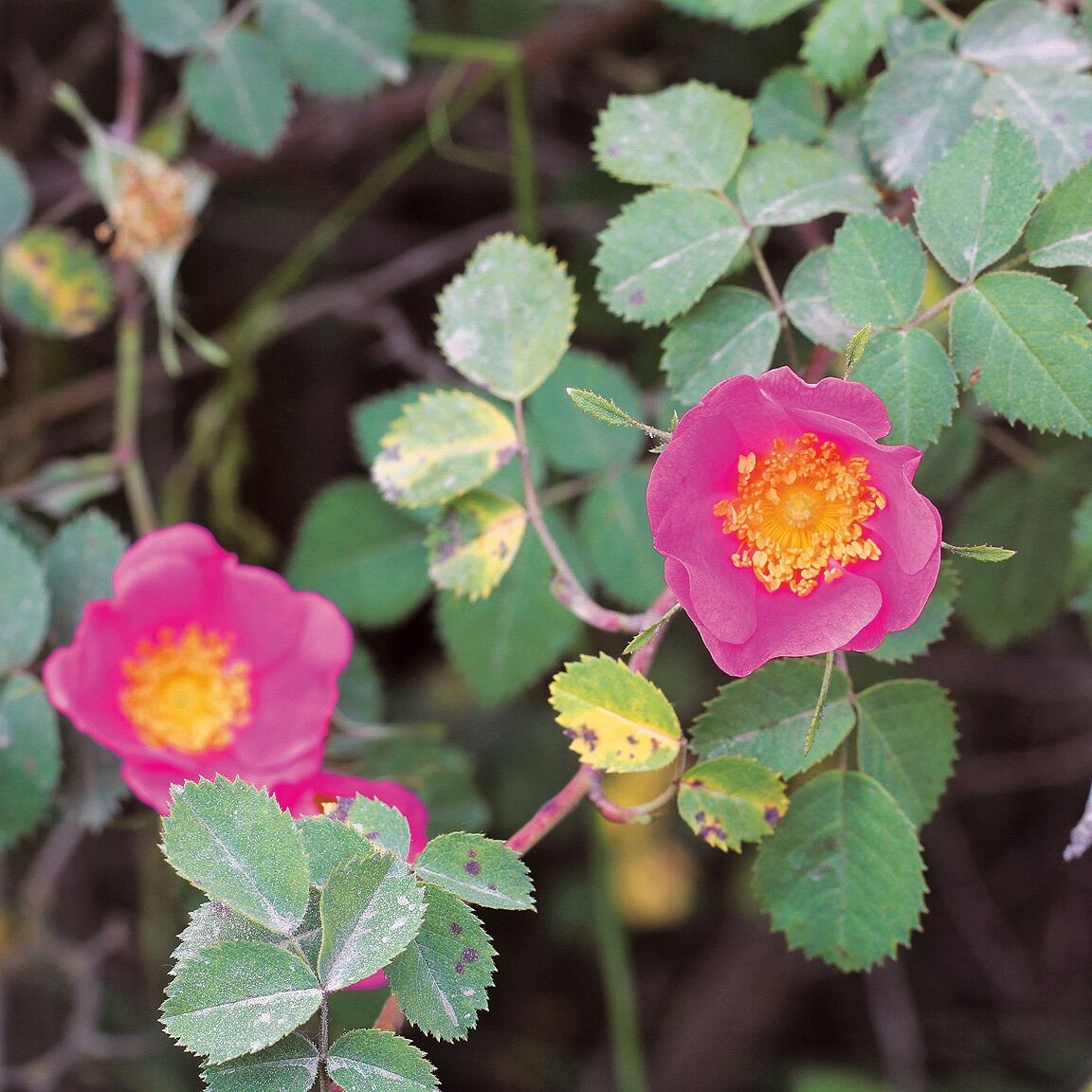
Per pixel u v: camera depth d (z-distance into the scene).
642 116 0.57
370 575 0.64
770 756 0.55
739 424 0.53
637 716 0.54
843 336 0.56
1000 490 0.62
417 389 0.64
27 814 0.59
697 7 0.59
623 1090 0.70
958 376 0.54
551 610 0.62
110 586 0.60
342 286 0.76
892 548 0.53
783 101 0.59
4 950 0.72
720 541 0.54
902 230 0.55
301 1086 0.52
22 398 0.73
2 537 0.59
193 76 0.63
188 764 0.57
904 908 0.55
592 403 0.52
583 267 0.71
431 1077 0.52
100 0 0.73
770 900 0.55
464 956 0.53
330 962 0.52
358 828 0.53
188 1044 0.52
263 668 0.58
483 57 0.67
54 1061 0.72
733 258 0.56
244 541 0.73
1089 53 0.57
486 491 0.57
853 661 0.59
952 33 0.58
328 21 0.63
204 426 0.72
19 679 0.59
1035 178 0.54
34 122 0.72
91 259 0.65
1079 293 0.56
